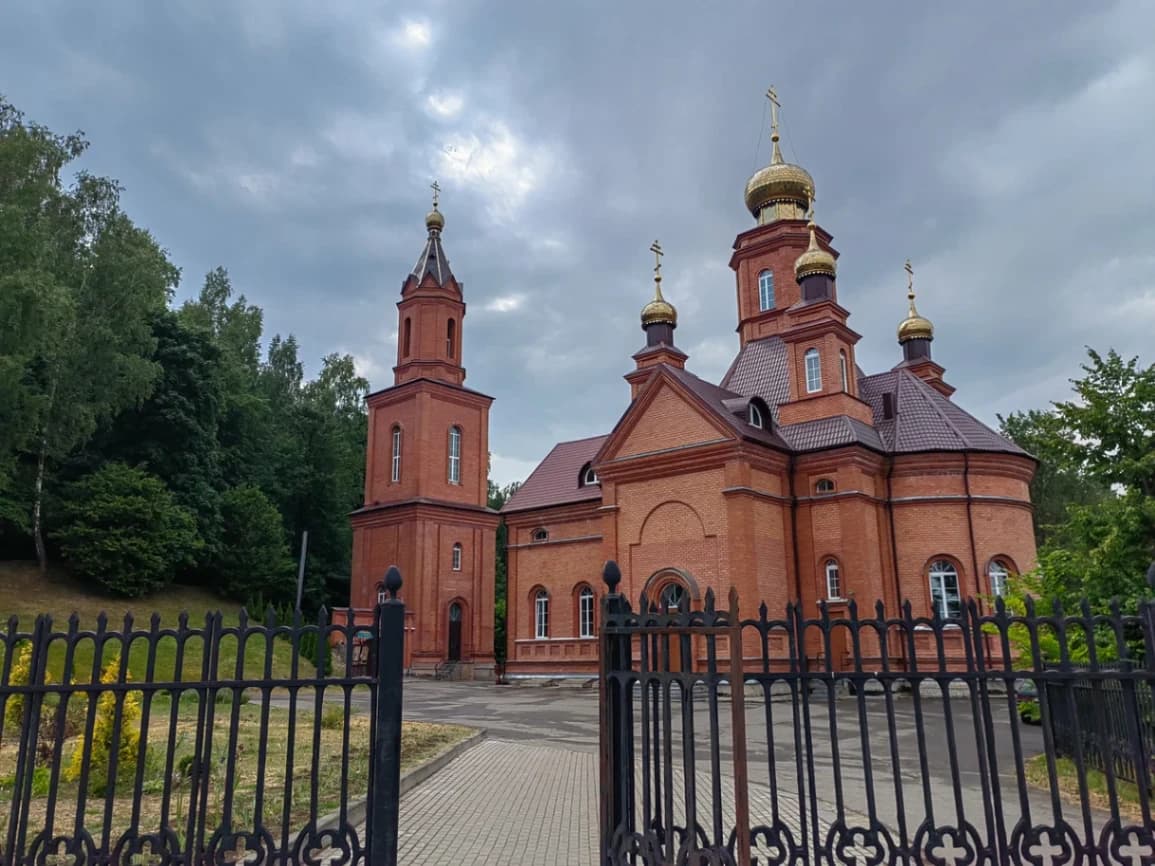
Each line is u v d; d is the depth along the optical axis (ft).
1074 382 49.24
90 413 122.93
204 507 144.66
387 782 19.08
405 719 63.62
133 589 126.93
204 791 19.06
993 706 71.87
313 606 175.63
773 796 19.93
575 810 31.76
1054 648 48.60
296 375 210.59
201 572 146.30
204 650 19.65
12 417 104.32
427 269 149.79
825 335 97.30
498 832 28.30
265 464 179.01
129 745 33.94
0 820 27.94
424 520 135.54
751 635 84.64
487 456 149.59
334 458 188.44
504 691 101.09
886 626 20.77
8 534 127.65
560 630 116.88
